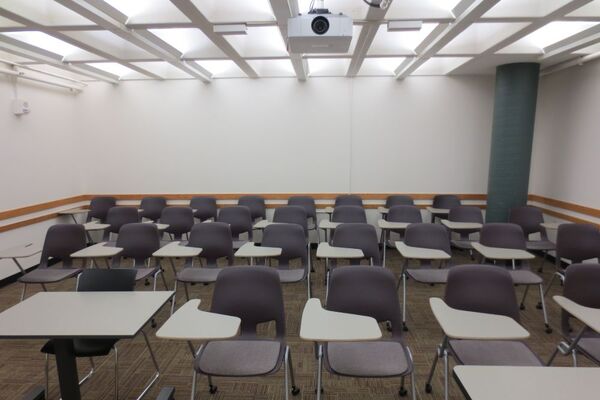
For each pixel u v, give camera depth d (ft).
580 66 15.28
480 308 7.70
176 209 15.85
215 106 19.01
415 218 15.25
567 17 9.87
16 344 10.19
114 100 19.24
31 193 16.38
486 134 18.54
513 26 11.28
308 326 6.07
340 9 10.19
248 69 16.53
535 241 14.48
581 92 15.25
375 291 7.65
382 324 11.15
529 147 16.19
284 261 12.01
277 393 8.14
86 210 18.58
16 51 12.88
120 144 19.43
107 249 11.34
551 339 10.28
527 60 15.24
